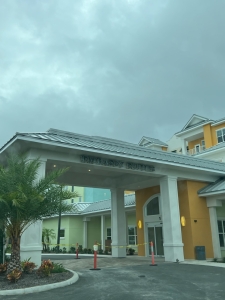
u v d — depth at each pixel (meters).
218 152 32.38
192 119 40.69
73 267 15.84
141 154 18.69
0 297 8.73
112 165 16.92
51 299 8.43
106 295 8.88
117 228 22.69
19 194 10.29
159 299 8.34
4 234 13.23
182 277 12.10
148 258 20.92
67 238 34.47
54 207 11.45
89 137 18.97
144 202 24.33
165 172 19.39
